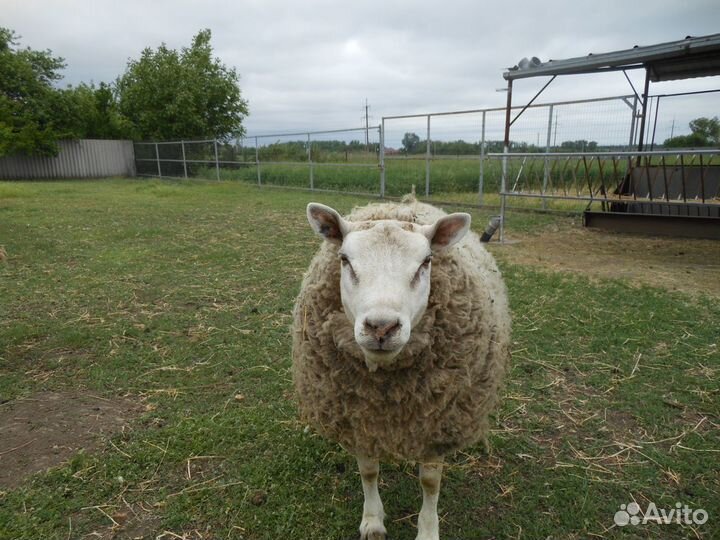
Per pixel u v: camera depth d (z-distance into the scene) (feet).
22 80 82.79
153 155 89.61
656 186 31.91
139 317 17.46
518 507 8.91
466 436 8.03
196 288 20.62
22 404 12.06
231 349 14.98
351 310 6.99
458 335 7.59
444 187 51.75
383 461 9.29
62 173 88.12
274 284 21.18
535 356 14.43
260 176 68.85
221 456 10.21
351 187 56.75
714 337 15.23
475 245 10.78
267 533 8.32
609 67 33.30
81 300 19.06
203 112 94.63
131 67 96.63
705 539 8.20
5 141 76.13
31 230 32.71
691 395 12.23
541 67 31.73
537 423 11.32
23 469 9.79
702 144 41.45
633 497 9.10
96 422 11.35
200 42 96.12
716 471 9.68
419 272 7.02
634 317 16.88
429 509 8.22
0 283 20.99
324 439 10.73
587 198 26.40
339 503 9.05
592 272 22.76
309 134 59.26
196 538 8.25
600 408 11.89
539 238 30.96
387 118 49.08
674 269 23.08
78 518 8.64
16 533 8.23
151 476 9.64
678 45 25.99
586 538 8.25
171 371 13.66
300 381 8.46
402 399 7.54
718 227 28.96
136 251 27.04
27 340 15.52
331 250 8.36
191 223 36.11
